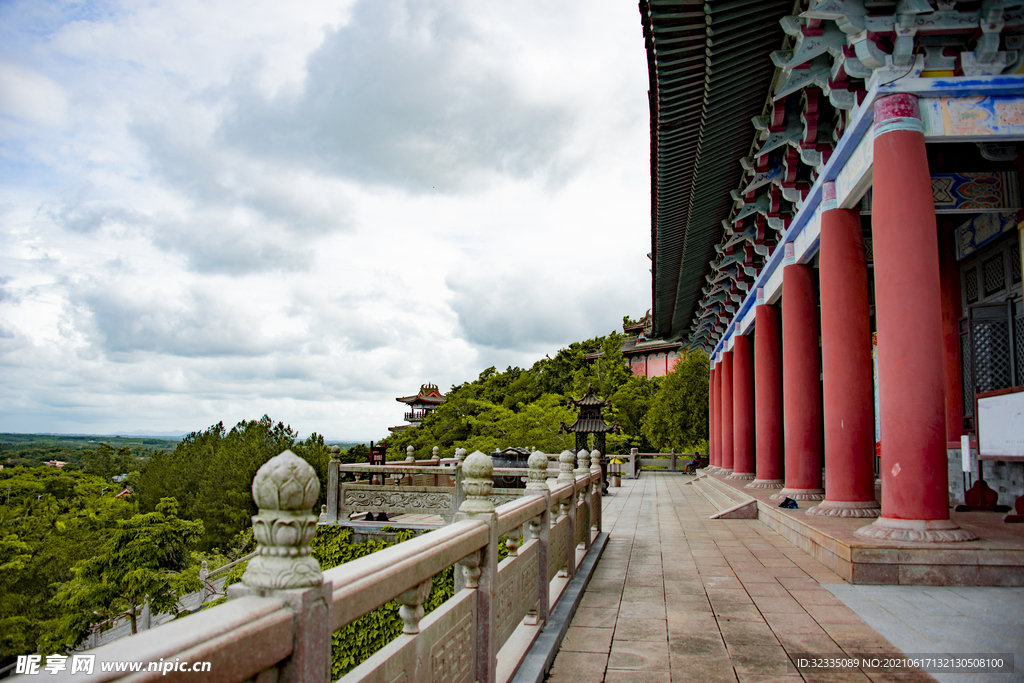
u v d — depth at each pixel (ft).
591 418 64.28
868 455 28.22
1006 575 19.86
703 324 80.48
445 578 33.91
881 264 22.35
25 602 80.64
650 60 27.27
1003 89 21.99
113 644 3.95
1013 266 31.99
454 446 139.44
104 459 247.70
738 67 27.22
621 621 17.49
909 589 19.76
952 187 26.68
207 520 119.34
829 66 26.27
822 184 29.60
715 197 42.19
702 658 14.43
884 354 22.11
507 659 12.87
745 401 62.28
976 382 34.86
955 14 21.77
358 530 42.78
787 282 37.70
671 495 60.90
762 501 38.14
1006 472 31.76
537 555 15.97
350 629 32.71
